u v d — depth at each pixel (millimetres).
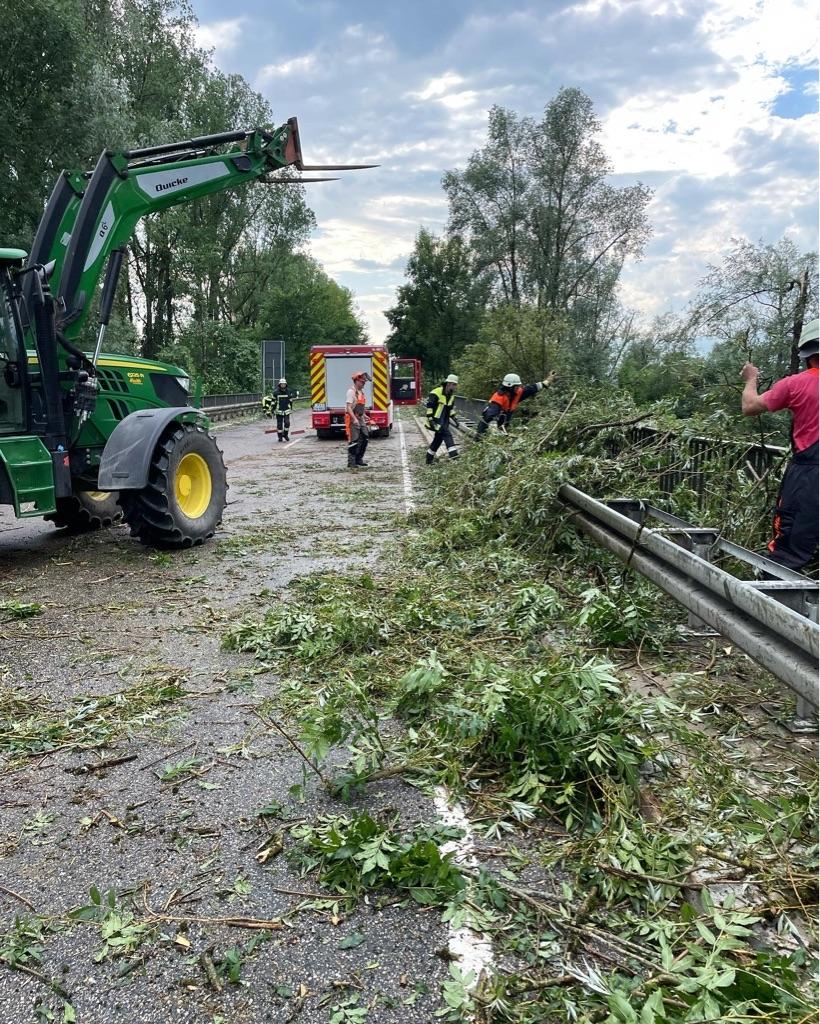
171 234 39438
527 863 2775
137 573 7258
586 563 6574
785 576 4355
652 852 2695
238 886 2701
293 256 58000
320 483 13805
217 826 3082
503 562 6719
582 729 3191
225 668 4785
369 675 4484
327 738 3281
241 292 56812
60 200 8406
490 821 3057
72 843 2992
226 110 41438
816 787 3102
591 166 44594
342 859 2777
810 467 4895
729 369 9258
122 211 8398
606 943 2350
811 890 2537
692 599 4141
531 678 3535
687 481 7238
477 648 4863
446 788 3291
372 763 3340
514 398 12688
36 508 7039
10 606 5914
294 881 2730
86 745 3797
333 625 5113
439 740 3609
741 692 4109
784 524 5055
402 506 11078
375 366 24219
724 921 2316
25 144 20516
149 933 2477
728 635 3689
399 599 5926
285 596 6383
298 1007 2174
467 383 28156
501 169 46219
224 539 8805
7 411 7281
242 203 46406
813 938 2342
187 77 39375
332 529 9352
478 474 9445
